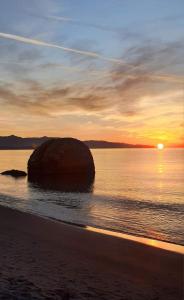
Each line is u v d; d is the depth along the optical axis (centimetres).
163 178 4884
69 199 2730
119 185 3938
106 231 1480
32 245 1105
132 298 706
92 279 806
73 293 701
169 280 827
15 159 12550
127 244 1166
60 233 1316
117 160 12088
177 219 1852
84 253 1041
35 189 3541
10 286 701
